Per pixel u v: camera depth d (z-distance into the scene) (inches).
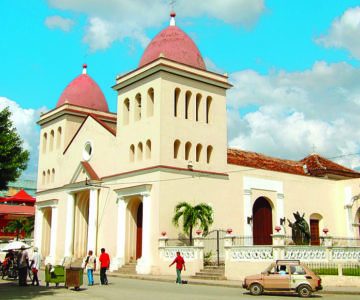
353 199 1595.7
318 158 1824.6
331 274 892.6
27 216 2479.1
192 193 1206.3
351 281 863.7
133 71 1295.5
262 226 1411.2
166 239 1109.1
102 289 804.0
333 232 1605.6
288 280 721.6
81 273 809.5
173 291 763.4
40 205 1641.2
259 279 733.3
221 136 1317.7
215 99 1323.8
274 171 1454.2
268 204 1445.6
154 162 1173.7
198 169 1240.8
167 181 1157.7
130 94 1310.3
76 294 722.8
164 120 1186.0
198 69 1282.0
